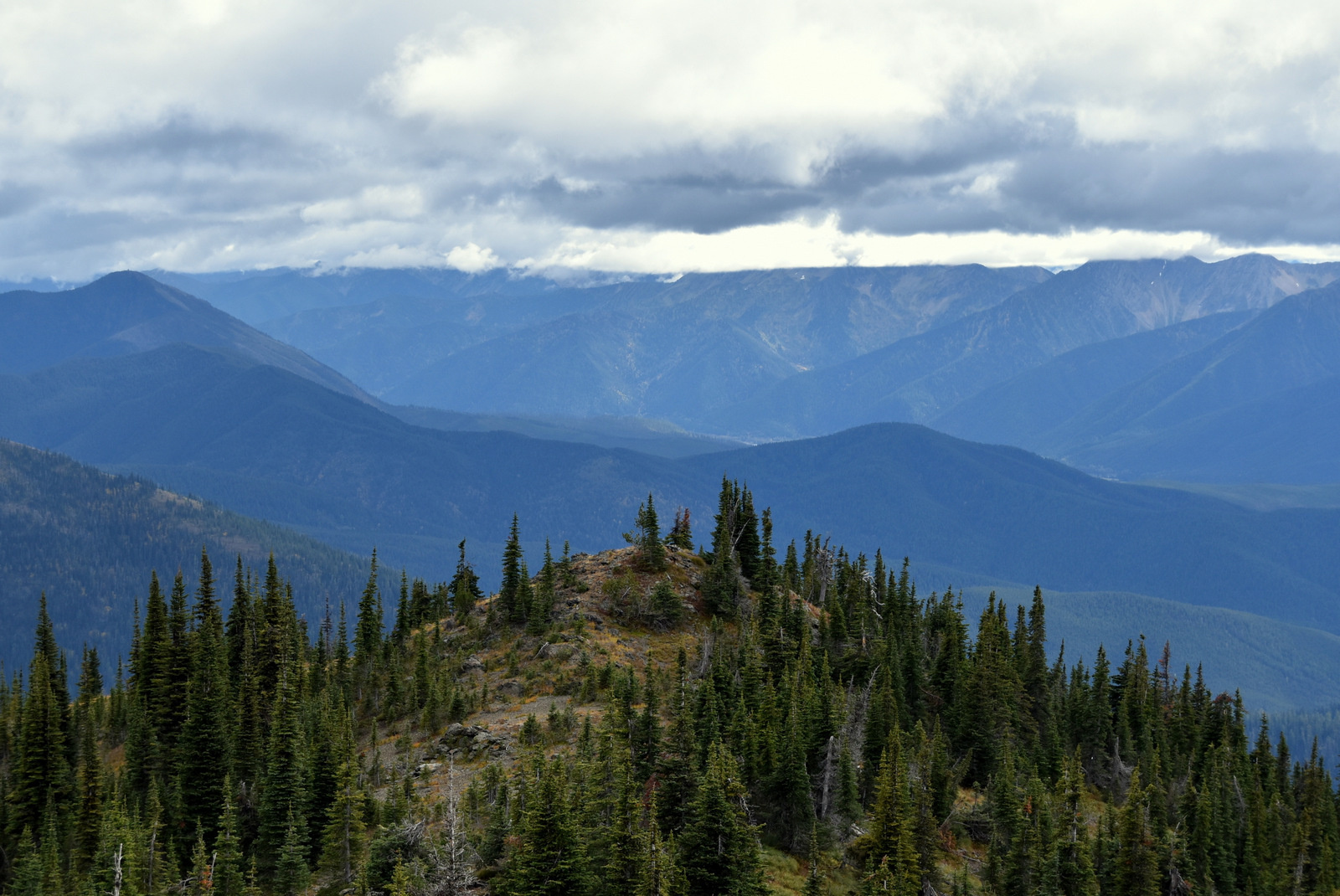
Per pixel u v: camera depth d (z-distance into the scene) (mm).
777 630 106812
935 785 87188
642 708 90500
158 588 109250
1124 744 124625
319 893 72875
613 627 116562
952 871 79312
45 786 92188
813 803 76938
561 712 94562
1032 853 78250
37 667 96750
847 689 104750
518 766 82250
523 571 123125
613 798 67250
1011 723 111875
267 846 79188
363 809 77688
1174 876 88312
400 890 61375
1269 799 123625
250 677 99000
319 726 89250
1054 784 106875
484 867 65500
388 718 106438
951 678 116375
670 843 62438
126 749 98875
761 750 78375
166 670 103438
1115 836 91938
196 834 84688
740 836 63781
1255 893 100938
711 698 80812
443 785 82438
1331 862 108250
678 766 67125
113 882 73188
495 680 107250
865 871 71812
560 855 60406
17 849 88562
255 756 90125
